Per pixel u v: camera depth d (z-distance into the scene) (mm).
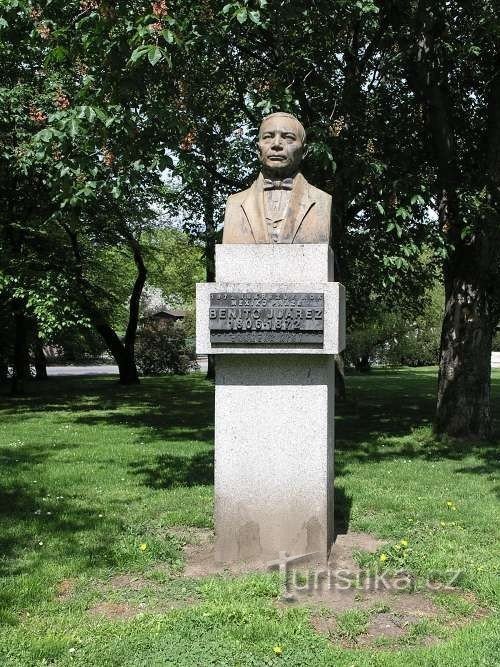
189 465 8359
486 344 10469
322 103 10016
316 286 4578
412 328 32656
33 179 14992
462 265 10312
